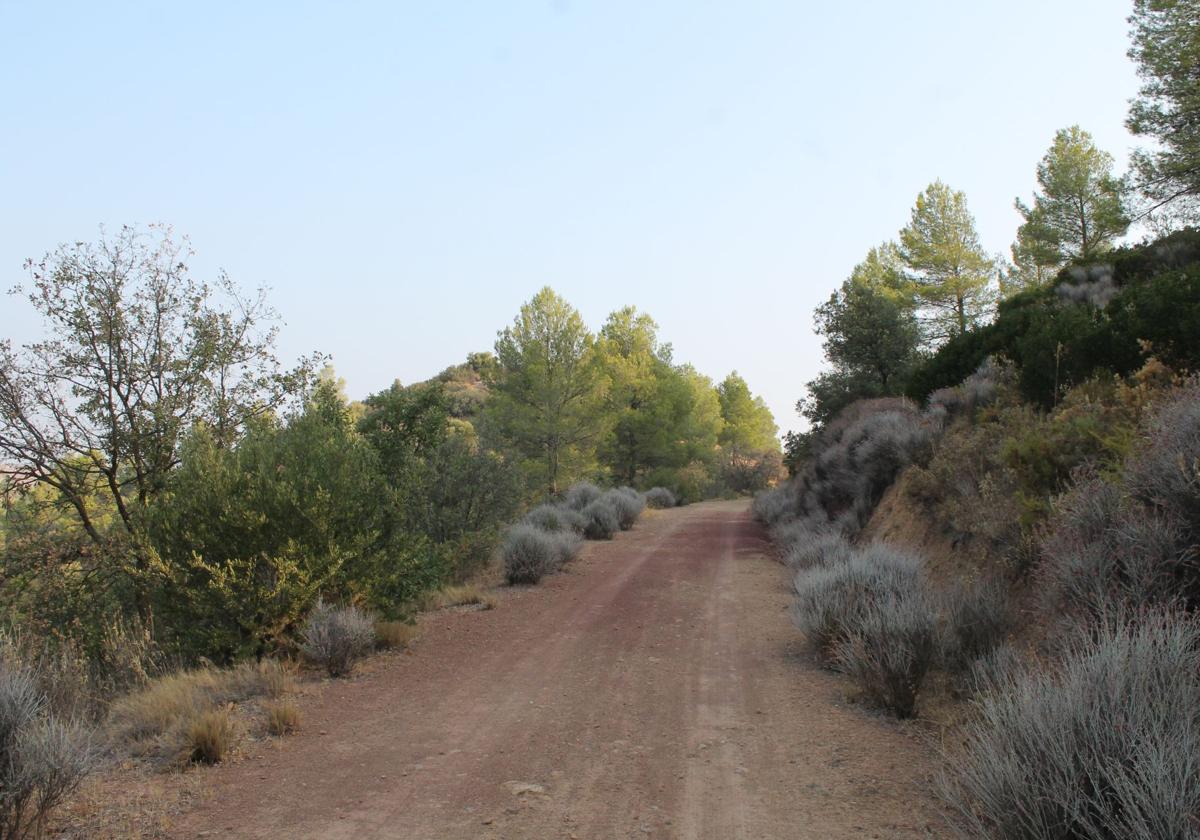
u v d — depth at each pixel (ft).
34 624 33.99
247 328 43.68
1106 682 11.43
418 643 31.60
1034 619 21.50
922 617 21.06
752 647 29.19
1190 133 64.18
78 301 38.34
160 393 40.52
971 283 114.32
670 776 16.66
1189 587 15.88
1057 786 10.28
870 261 137.59
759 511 91.20
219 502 28.37
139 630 29.96
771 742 18.57
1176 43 62.69
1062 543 19.04
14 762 14.10
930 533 37.83
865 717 20.01
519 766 17.53
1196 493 16.33
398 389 48.21
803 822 14.02
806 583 29.73
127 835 14.15
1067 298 63.72
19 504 39.52
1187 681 11.44
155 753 18.48
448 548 42.57
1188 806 9.18
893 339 93.86
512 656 29.09
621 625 34.17
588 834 13.88
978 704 15.35
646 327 164.76
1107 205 84.23
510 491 50.83
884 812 14.15
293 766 17.78
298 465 31.40
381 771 17.39
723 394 227.40
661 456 157.99
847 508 60.54
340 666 26.53
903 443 51.78
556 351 106.83
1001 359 49.96
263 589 27.14
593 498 91.35
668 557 58.44
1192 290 31.96
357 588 30.86
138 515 30.94
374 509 32.53
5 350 37.06
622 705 22.30
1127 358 34.17
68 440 38.29
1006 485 30.25
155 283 40.57
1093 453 25.27
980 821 11.35
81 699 21.49
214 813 15.12
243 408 42.27
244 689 24.23
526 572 46.68
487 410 104.73
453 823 14.48
